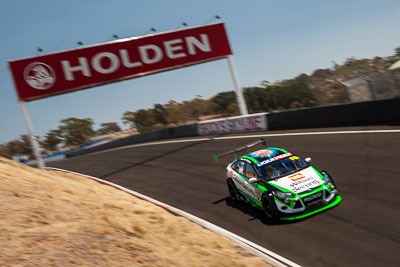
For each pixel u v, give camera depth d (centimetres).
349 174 1041
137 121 6362
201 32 2638
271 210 823
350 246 646
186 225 893
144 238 684
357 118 1644
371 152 1194
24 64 2236
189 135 2872
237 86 2728
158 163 1919
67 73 2308
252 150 1700
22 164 1215
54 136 6600
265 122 2183
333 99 3525
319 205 805
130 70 2445
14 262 479
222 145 2017
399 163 1026
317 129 1797
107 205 942
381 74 1703
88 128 6731
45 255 510
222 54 2673
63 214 697
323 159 1263
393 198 810
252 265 630
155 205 1138
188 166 1662
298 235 734
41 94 2250
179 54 2569
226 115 5328
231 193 1056
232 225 873
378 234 665
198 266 609
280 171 880
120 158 2470
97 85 2369
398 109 1453
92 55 2372
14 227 584
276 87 4256
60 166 2991
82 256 527
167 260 585
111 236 632
